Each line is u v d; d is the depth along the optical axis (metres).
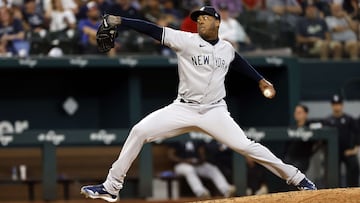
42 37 53.69
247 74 33.44
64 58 52.16
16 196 49.12
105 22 31.08
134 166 50.69
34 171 49.47
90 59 52.50
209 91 32.06
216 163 50.31
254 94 58.19
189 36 31.98
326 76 60.97
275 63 55.53
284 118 56.00
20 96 55.88
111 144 48.47
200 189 50.22
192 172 50.19
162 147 50.66
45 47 53.62
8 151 49.06
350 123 53.56
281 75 56.19
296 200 30.39
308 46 61.31
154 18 56.88
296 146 50.97
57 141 47.59
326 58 61.53
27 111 56.00
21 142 47.19
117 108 55.12
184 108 32.16
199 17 32.00
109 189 32.25
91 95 57.03
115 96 55.34
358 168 53.34
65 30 54.16
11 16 53.59
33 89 56.09
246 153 32.66
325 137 51.28
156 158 50.56
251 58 55.09
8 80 55.47
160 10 57.94
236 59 33.09
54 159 47.53
